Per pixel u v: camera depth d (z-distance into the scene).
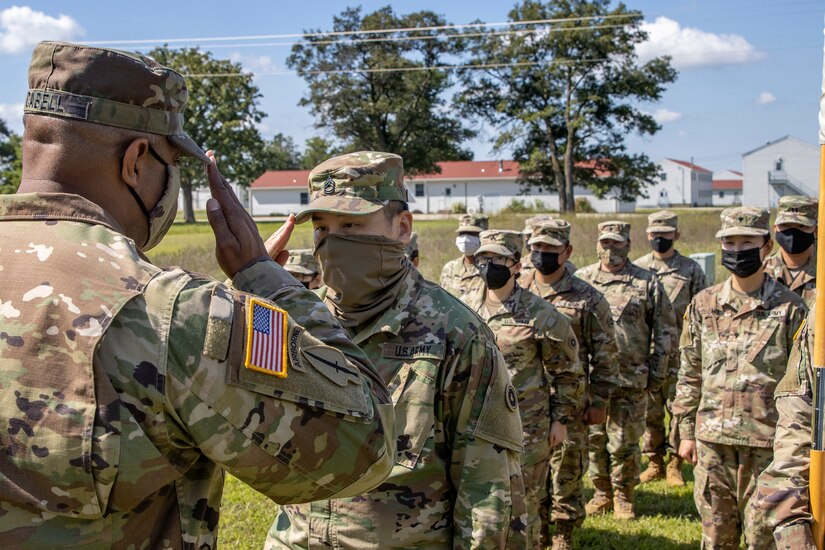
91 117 1.48
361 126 55.44
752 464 4.51
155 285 1.41
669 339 6.95
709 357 4.70
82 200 1.48
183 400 1.37
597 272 7.30
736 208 4.72
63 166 1.49
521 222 32.59
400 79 53.62
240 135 56.28
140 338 1.37
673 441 7.14
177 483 1.50
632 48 47.94
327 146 71.44
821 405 2.68
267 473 1.47
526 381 4.77
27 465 1.32
